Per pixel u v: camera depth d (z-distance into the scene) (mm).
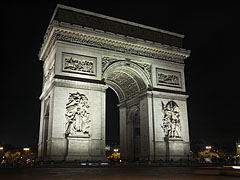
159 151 69125
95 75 65500
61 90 60938
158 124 71125
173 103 75125
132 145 85500
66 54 63719
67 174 33531
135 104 82312
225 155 156125
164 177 29156
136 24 76062
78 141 59000
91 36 66875
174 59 79938
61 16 65688
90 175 31953
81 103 61562
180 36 83500
